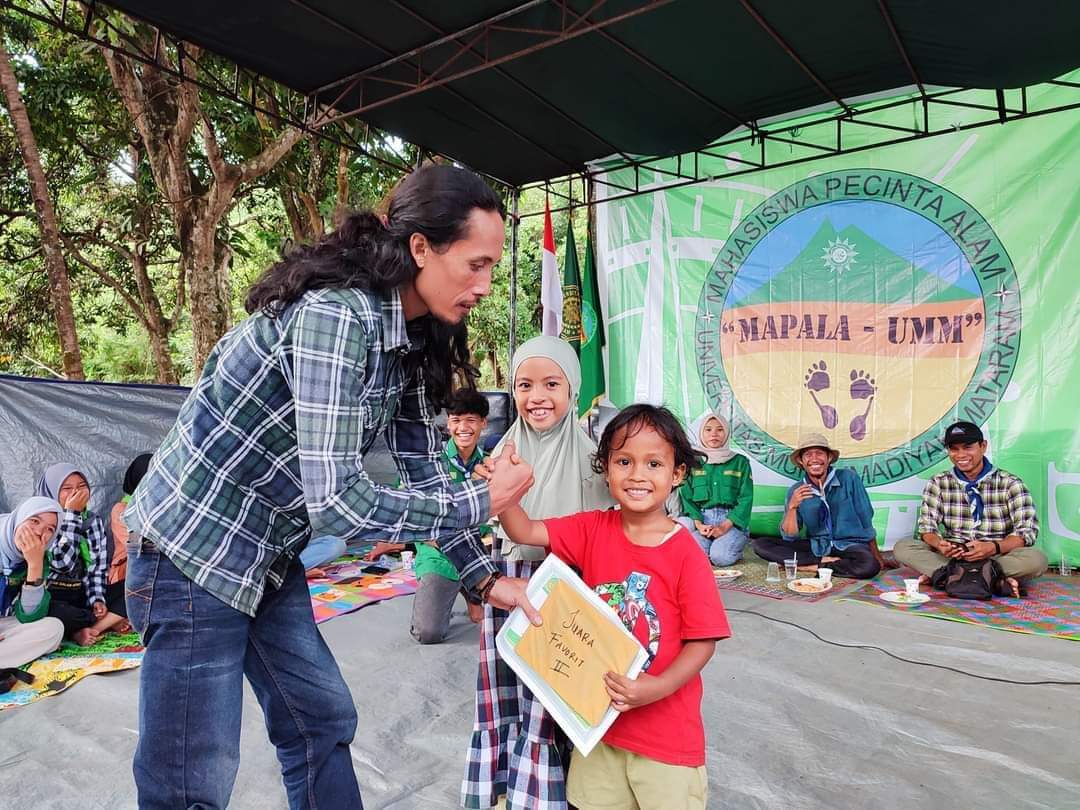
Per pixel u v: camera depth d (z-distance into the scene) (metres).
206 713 1.40
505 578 1.70
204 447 1.36
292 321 1.30
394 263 1.33
